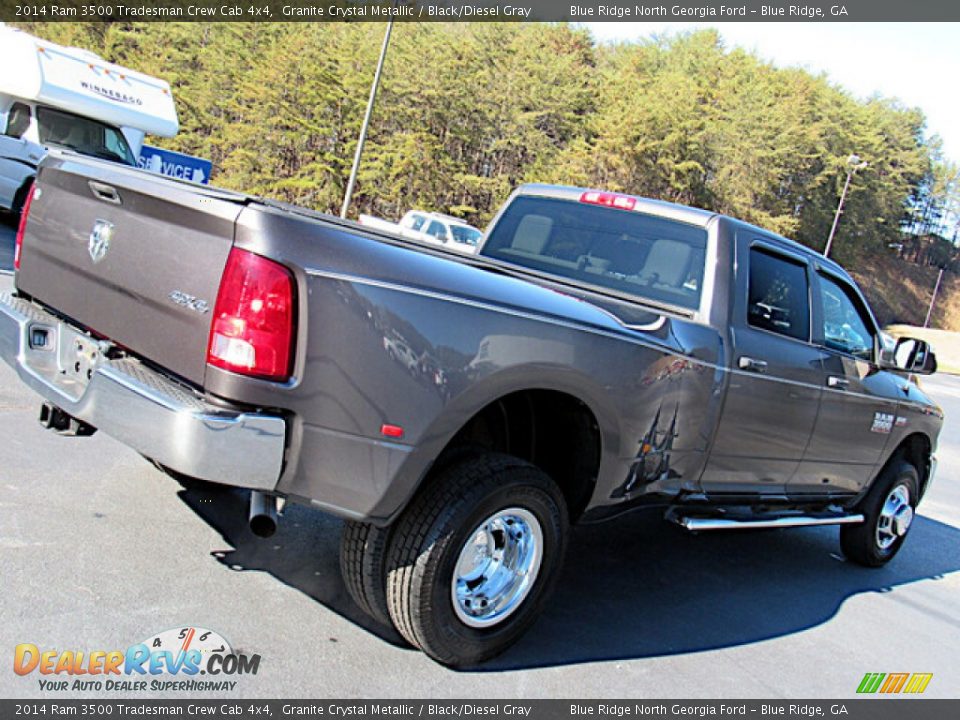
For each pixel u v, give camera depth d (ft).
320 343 8.04
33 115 39.45
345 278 8.10
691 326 11.86
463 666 9.96
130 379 8.37
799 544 18.90
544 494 9.93
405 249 8.82
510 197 16.63
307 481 8.37
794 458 14.30
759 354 12.78
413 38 169.07
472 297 8.89
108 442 15.26
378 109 159.12
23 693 7.98
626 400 10.50
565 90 176.45
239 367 7.89
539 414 10.94
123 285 9.30
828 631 13.62
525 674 10.12
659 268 13.56
